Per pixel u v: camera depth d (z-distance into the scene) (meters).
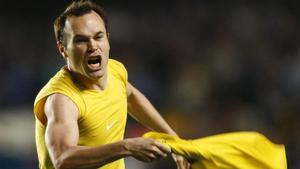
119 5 49.25
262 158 14.63
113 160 12.75
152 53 45.28
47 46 46.34
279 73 42.44
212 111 37.91
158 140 13.59
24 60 43.53
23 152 35.00
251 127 36.66
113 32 46.75
